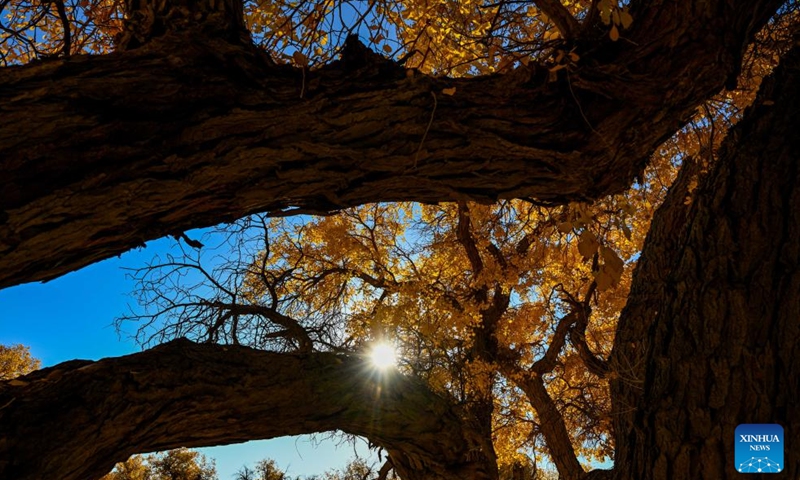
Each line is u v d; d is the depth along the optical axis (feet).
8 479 5.81
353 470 23.63
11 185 4.54
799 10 9.36
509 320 24.68
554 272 21.98
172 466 61.82
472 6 11.69
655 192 17.49
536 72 6.28
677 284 6.80
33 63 4.87
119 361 7.16
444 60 12.03
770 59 9.82
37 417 6.18
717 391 6.22
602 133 6.29
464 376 20.27
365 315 20.47
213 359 7.96
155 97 5.04
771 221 6.25
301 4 10.06
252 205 5.98
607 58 6.35
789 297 6.06
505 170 6.32
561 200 7.13
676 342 6.60
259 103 5.40
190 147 5.18
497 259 22.89
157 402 7.11
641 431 6.86
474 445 11.23
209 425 7.87
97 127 4.81
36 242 4.82
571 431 25.98
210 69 5.29
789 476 5.92
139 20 5.66
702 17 6.15
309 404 8.84
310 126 5.54
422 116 5.87
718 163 6.98
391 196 6.49
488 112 6.05
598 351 22.91
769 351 6.06
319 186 5.92
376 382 9.80
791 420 5.97
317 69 5.94
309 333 14.60
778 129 6.51
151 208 5.26
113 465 7.01
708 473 6.19
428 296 21.94
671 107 6.36
